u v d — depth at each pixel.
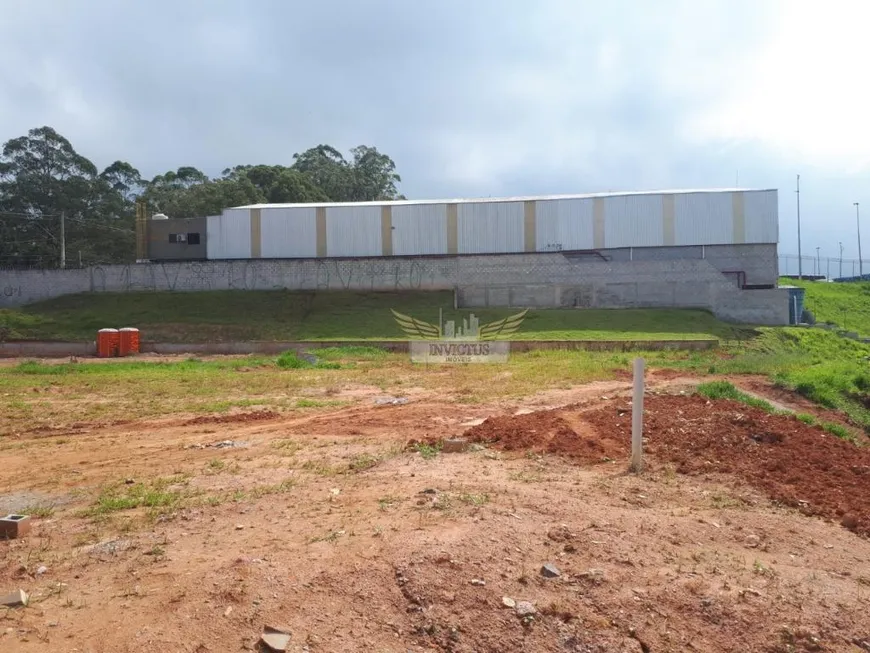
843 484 8.06
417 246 49.25
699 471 8.29
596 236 47.81
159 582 4.73
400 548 5.16
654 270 44.19
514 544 5.41
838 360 29.91
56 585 4.75
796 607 4.68
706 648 4.28
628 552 5.41
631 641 4.27
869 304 58.25
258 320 42.16
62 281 48.66
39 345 34.12
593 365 23.09
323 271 47.69
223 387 19.23
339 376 21.98
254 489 7.35
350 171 83.50
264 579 4.69
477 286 46.28
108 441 11.22
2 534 5.93
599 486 7.41
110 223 66.81
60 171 65.25
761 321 42.91
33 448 10.62
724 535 6.03
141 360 30.11
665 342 31.59
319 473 8.10
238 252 50.50
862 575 5.32
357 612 4.35
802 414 14.48
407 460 8.63
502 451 9.15
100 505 6.93
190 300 45.69
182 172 82.88
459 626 4.27
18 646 3.91
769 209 46.16
